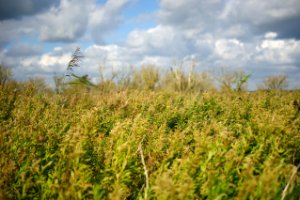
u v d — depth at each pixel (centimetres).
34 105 823
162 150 544
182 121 776
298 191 380
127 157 428
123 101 862
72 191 356
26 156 466
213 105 962
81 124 576
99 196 365
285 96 1305
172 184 328
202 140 476
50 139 509
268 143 507
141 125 562
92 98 1034
